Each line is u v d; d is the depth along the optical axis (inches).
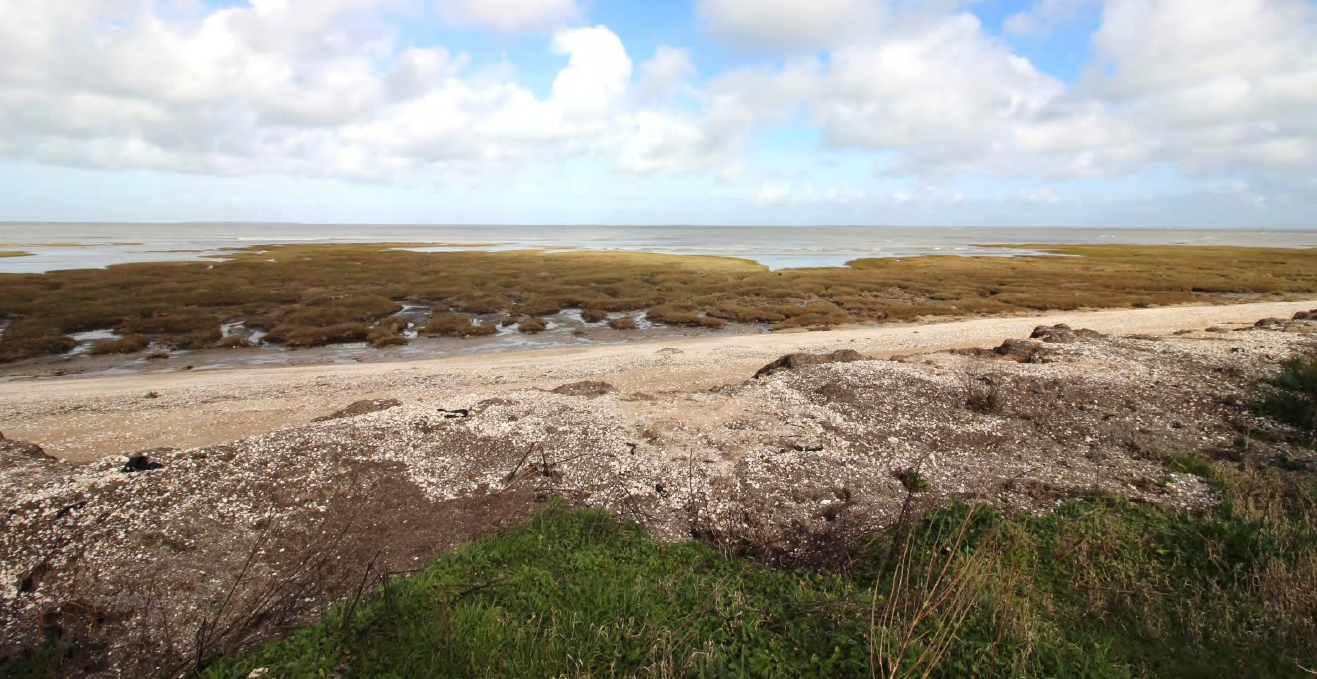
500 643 224.5
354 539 326.6
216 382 801.6
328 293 1684.3
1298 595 245.3
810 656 221.1
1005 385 550.0
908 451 430.9
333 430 450.0
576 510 351.3
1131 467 408.2
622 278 2066.9
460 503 365.7
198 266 2300.7
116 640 256.4
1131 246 4995.1
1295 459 403.2
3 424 614.5
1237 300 1669.5
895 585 249.0
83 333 1215.6
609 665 216.8
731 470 399.5
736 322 1412.4
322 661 219.1
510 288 1863.9
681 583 271.3
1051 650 222.8
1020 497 362.0
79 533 319.3
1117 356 661.3
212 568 299.9
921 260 3065.9
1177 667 222.1
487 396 564.1
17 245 4288.9
